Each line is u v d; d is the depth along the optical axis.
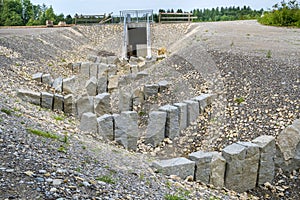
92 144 5.62
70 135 5.69
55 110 7.90
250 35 17.22
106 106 8.23
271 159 5.58
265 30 19.78
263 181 5.57
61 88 9.43
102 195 3.38
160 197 3.88
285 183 5.58
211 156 5.21
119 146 6.55
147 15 22.11
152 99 8.99
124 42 19.84
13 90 7.77
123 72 12.72
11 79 8.73
